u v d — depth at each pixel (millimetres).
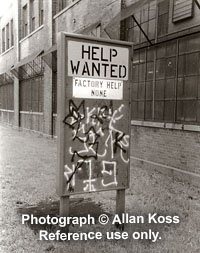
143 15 9586
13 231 4766
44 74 17484
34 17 20562
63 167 4457
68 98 4461
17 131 21375
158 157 8906
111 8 11031
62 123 4434
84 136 4590
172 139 8320
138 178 8188
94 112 4652
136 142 9961
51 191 6898
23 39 22062
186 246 4332
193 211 5719
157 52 9023
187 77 7855
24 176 8242
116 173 4828
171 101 8438
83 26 13414
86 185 4621
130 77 4906
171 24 8391
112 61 4750
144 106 9648
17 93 23109
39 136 17938
